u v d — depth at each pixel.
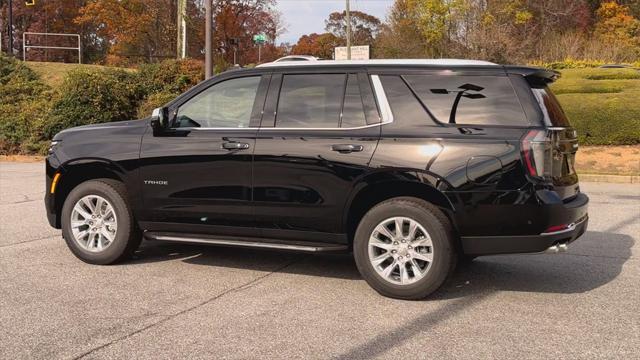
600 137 18.09
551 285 5.44
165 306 4.78
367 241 4.98
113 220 5.97
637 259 6.42
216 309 4.71
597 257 6.52
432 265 4.80
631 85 21.70
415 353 3.86
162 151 5.68
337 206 5.08
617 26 53.22
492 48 36.88
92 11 40.91
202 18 35.75
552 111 4.93
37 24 51.69
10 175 14.72
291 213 5.24
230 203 5.44
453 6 39.62
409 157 4.84
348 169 5.00
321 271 5.91
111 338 4.09
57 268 5.91
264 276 5.71
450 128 4.84
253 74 5.61
